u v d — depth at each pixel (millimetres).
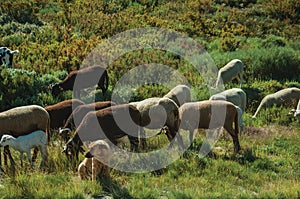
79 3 45594
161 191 15195
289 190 15352
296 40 44219
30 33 37781
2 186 15453
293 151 21078
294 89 28859
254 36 44906
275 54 36125
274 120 26578
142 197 14625
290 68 35594
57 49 33250
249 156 19094
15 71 27469
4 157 17125
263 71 35125
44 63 31047
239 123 21859
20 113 17172
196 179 16281
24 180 15414
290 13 50812
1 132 16938
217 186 15836
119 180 16094
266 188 16016
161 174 16812
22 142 16500
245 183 16531
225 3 53625
